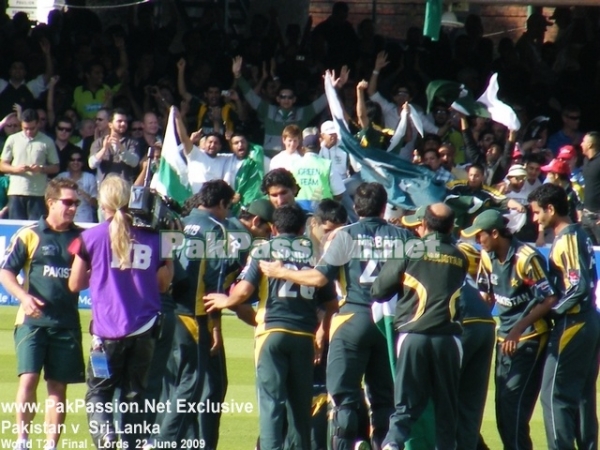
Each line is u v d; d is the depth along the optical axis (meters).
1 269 26.95
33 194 53.72
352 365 26.66
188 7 77.75
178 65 60.09
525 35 70.88
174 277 27.14
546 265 27.03
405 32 85.06
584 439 27.94
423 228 26.55
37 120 53.94
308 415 26.42
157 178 44.97
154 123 54.72
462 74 64.94
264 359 26.06
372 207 26.70
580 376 27.09
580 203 47.38
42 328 26.98
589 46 66.81
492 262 27.73
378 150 36.38
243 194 45.41
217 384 27.89
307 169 47.75
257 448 28.19
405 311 25.94
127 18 75.38
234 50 66.38
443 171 50.38
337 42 66.81
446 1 59.03
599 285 49.72
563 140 61.50
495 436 32.88
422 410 25.98
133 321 24.78
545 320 27.50
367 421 28.36
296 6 75.69
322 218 27.33
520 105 64.75
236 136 46.09
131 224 25.25
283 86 61.03
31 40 64.00
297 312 26.22
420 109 59.22
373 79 59.44
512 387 27.45
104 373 24.77
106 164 52.75
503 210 35.59
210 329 27.62
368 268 26.69
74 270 25.23
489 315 27.44
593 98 65.50
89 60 62.09
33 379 26.75
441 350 25.64
